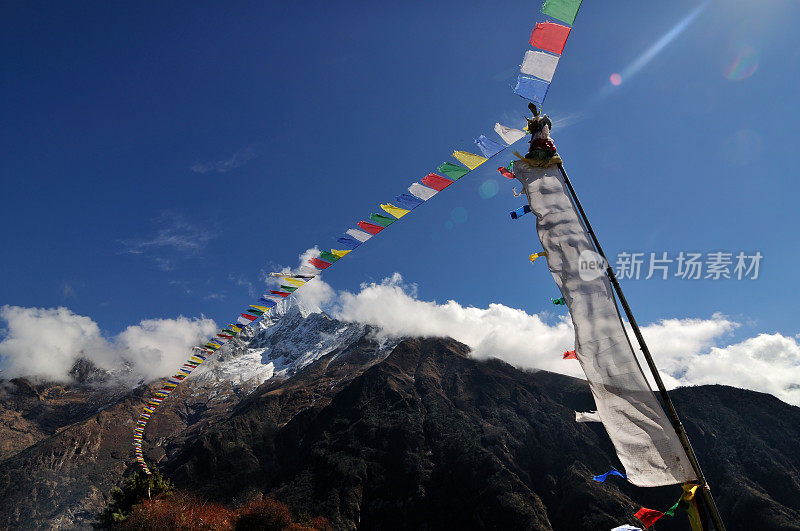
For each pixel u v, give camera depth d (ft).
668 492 379.96
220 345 80.64
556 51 21.12
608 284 19.27
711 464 433.89
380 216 36.14
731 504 374.02
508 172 22.56
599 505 382.22
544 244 20.21
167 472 587.27
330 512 446.19
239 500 508.12
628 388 17.89
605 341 18.43
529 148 22.36
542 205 20.86
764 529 333.42
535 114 22.82
